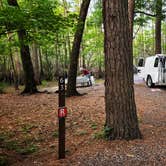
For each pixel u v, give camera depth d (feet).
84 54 158.51
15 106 53.98
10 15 29.99
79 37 60.80
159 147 24.52
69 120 39.47
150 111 42.04
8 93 77.51
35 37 36.86
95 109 45.42
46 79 146.72
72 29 45.16
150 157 22.35
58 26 34.55
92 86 89.04
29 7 33.22
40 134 35.65
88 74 93.66
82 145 27.40
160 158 22.08
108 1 26.99
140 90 71.15
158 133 29.12
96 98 56.13
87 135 30.99
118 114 27.35
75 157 24.04
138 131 27.58
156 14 82.64
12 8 31.30
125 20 27.12
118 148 24.88
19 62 123.13
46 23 32.78
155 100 53.72
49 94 68.08
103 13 27.73
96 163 21.94
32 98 62.54
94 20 97.50
